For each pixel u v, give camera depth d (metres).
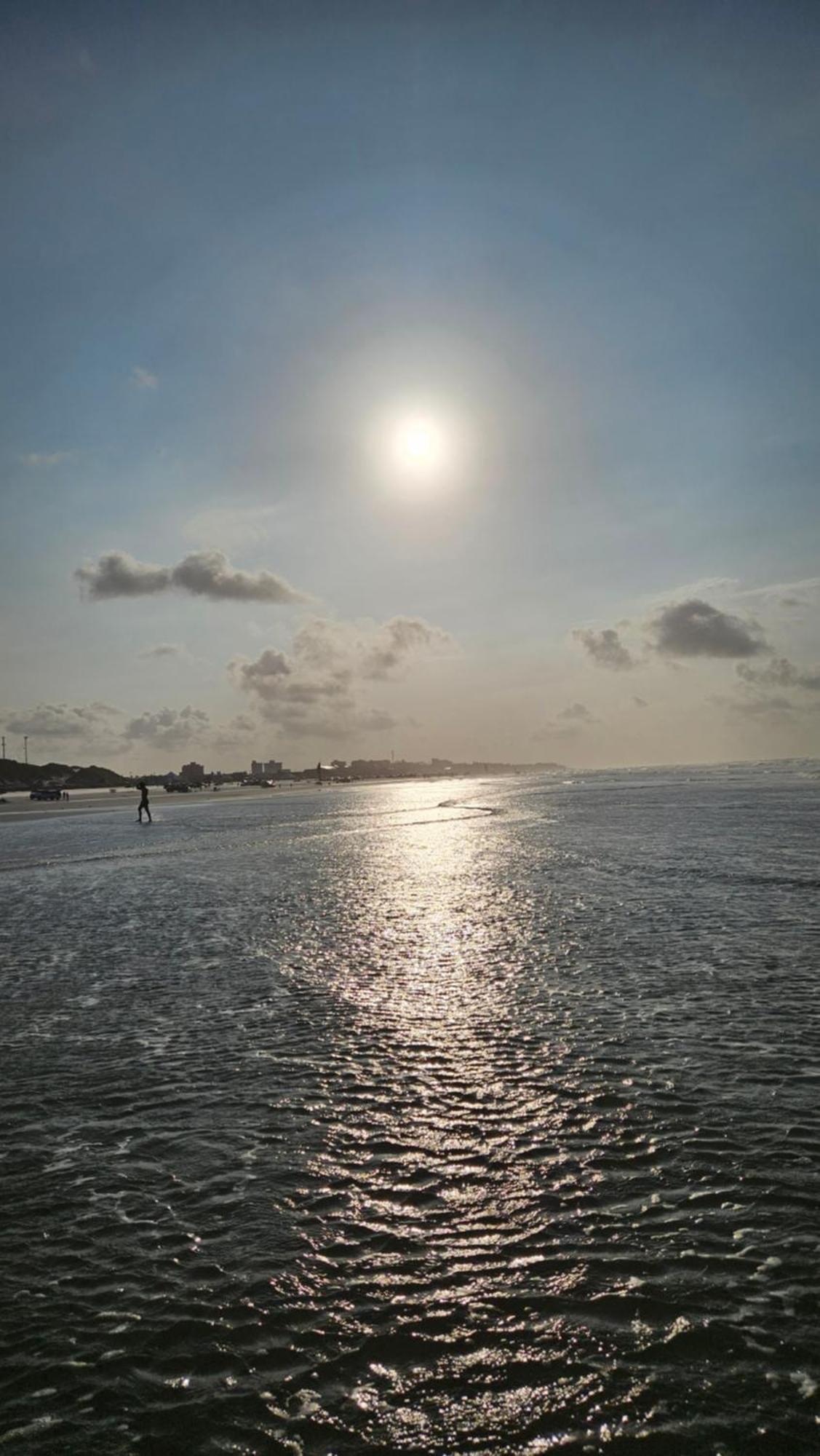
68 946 19.75
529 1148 8.17
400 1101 9.49
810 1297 5.82
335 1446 4.75
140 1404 5.11
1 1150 8.64
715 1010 12.41
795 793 87.12
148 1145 8.62
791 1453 4.57
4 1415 5.05
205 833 58.25
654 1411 4.90
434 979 15.13
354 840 48.31
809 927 18.28
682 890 24.30
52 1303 6.08
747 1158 7.80
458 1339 5.55
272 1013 13.29
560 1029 11.85
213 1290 6.16
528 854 36.59
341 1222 7.00
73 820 82.44
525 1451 4.67
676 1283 6.02
